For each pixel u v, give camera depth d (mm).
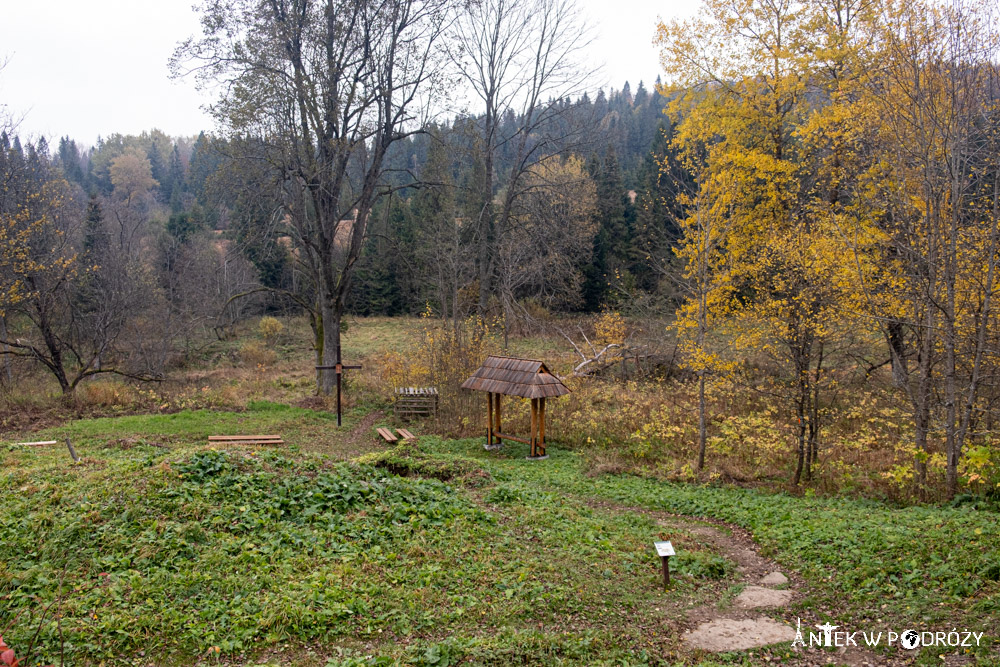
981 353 11766
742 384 16484
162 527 8234
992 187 12094
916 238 12461
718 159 16422
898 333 15180
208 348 37844
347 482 10789
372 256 48969
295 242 28016
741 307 16125
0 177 23922
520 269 30328
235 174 22344
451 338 23312
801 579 8742
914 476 12414
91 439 16156
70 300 29234
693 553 9555
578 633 6887
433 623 6859
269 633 6344
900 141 12055
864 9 15938
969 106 11109
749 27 18344
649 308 31062
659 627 7254
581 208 36406
